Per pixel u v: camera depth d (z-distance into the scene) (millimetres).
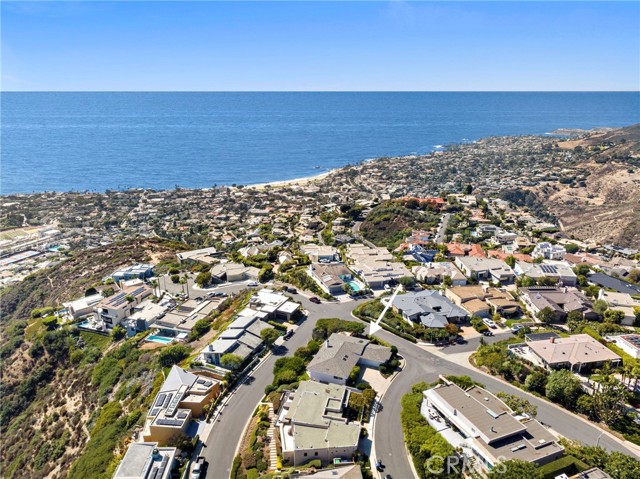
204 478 72625
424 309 126188
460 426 77125
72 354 133500
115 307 144250
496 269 158750
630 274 162125
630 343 104875
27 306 185750
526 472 63500
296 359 103125
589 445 77500
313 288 148875
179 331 131500
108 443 86688
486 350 105188
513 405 83000
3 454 109062
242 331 115438
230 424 85375
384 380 97875
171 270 180125
